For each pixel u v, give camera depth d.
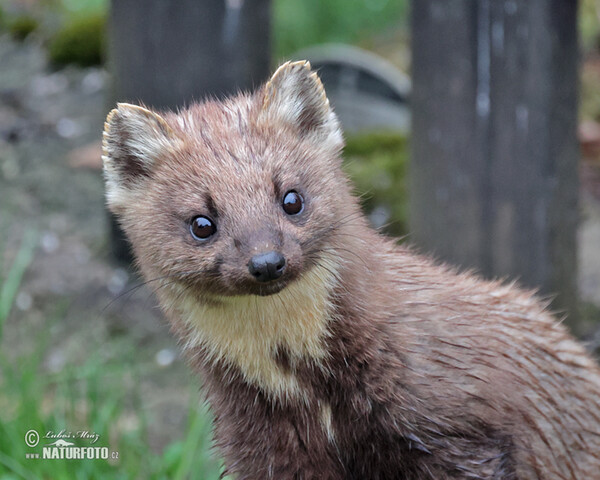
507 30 7.22
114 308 9.24
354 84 12.23
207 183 4.77
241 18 8.82
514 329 5.10
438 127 7.61
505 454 4.79
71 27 14.94
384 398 4.76
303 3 15.13
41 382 7.70
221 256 4.65
